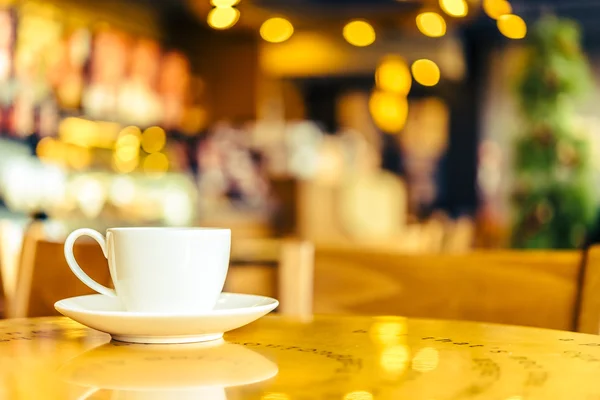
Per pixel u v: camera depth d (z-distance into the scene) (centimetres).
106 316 71
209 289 77
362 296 119
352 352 72
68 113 587
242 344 76
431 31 589
